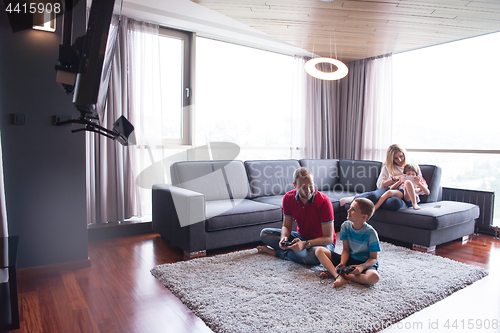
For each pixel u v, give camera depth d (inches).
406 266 92.3
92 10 50.5
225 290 75.4
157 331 59.8
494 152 138.9
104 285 80.2
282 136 183.3
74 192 90.8
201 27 143.1
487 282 83.9
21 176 83.4
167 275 84.4
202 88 155.9
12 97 81.4
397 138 180.1
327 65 190.2
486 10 114.6
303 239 95.3
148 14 128.2
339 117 200.1
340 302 69.4
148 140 132.8
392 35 145.6
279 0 112.5
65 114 88.3
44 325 61.5
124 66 128.3
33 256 86.0
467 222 122.6
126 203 132.3
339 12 120.7
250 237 112.8
